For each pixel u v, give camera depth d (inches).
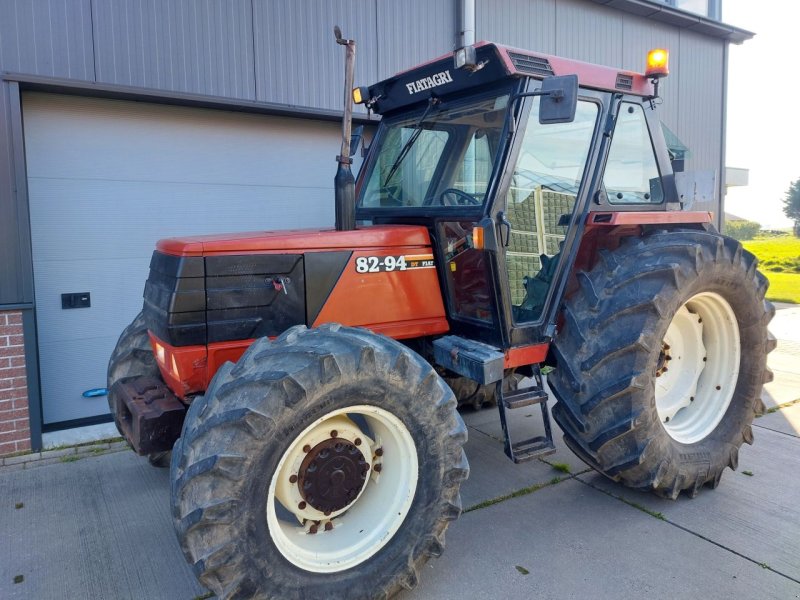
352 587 87.9
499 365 109.4
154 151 182.7
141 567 105.1
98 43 164.6
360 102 136.1
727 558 105.3
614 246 133.1
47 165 168.2
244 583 80.2
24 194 152.5
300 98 197.5
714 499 127.5
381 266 113.4
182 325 97.7
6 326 151.1
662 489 120.4
